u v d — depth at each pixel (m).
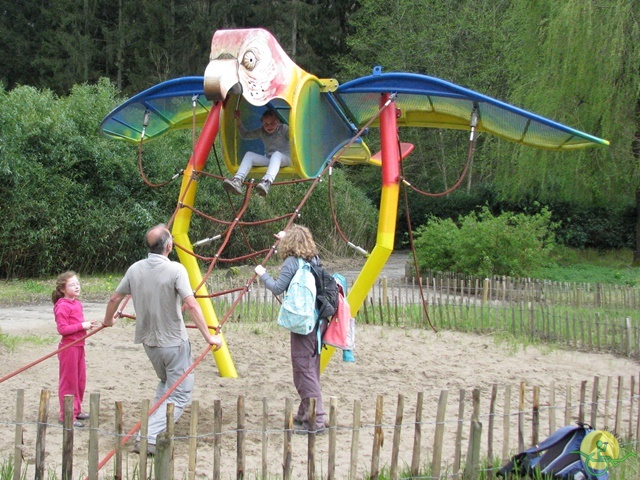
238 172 7.04
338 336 5.93
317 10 37.56
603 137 19.86
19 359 8.35
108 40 36.66
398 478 4.54
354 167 36.09
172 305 5.24
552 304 12.96
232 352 9.16
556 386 7.83
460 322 11.23
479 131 9.02
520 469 4.79
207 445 5.49
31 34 38.47
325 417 6.40
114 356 8.74
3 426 5.80
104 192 19.22
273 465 5.10
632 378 5.68
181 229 7.70
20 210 17.03
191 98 8.21
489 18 32.09
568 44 19.81
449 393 7.43
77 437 5.60
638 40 19.36
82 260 18.83
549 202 27.94
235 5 36.44
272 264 23.48
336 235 26.23
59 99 20.31
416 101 8.33
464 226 18.52
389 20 33.78
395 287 17.44
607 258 26.47
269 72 6.69
